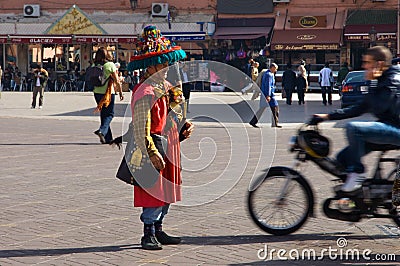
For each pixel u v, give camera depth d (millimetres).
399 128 8547
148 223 8312
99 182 12680
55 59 53312
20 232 9109
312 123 8734
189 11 52188
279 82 46656
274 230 8961
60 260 7863
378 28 49562
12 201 11023
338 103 35688
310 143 8688
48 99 37531
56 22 51562
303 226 9094
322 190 11641
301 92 34531
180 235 9000
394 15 49812
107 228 9320
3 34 52438
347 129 8570
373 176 8734
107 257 7984
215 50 52219
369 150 8625
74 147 17672
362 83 27734
